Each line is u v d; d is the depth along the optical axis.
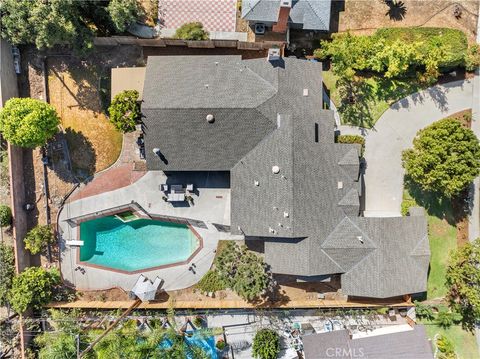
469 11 37.91
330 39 38.09
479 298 34.47
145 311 38.75
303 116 35.03
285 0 31.78
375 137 38.56
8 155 37.78
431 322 38.59
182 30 37.00
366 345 36.66
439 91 38.41
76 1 34.09
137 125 36.34
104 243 40.56
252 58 38.62
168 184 38.66
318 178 35.16
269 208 34.88
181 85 34.34
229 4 38.38
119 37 36.94
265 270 37.47
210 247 39.06
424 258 36.41
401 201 38.53
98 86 38.97
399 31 37.56
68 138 39.31
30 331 38.38
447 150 33.50
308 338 36.91
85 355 35.53
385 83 38.47
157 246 40.38
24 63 38.94
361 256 35.72
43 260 39.59
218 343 38.66
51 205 39.56
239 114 33.75
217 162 35.50
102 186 39.34
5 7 32.69
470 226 38.41
